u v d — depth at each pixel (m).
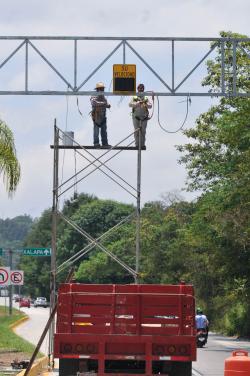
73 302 43.12
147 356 41.78
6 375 50.59
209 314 164.38
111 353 41.94
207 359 76.19
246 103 103.62
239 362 39.69
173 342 41.84
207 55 63.81
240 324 133.25
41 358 63.16
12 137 62.53
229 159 113.75
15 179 62.34
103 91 62.88
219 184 112.94
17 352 72.50
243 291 127.75
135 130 63.12
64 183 62.19
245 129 103.50
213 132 141.88
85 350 42.03
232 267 123.69
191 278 171.62
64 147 62.56
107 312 43.03
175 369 42.62
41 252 81.69
